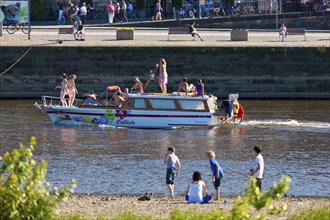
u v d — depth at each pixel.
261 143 97.62
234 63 135.25
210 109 108.88
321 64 135.75
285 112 119.50
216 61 135.00
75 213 61.12
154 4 181.62
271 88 135.88
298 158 89.81
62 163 86.00
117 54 134.50
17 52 134.38
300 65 135.62
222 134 104.00
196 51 134.50
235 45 136.50
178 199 70.50
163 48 134.50
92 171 82.69
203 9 177.88
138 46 134.62
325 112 119.94
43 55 134.50
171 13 182.00
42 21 178.12
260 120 112.44
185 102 109.06
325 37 153.00
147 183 78.06
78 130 105.94
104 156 89.75
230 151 93.06
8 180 51.66
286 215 61.28
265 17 174.38
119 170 83.19
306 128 107.25
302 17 175.62
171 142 98.62
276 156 90.75
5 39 142.38
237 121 110.25
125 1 181.62
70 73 134.50
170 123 108.75
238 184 78.00
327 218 59.34
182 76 135.00
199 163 86.56
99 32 157.50
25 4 146.50
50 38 144.88
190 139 100.69
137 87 112.44
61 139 99.19
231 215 51.16
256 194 51.03
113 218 58.59
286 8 179.50
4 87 134.50
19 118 112.75
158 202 68.62
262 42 142.62
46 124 108.88
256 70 135.62
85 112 109.38
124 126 109.12
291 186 77.38
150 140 100.00
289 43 141.12
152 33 157.38
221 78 135.38
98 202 68.69
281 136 102.00
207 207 65.88
